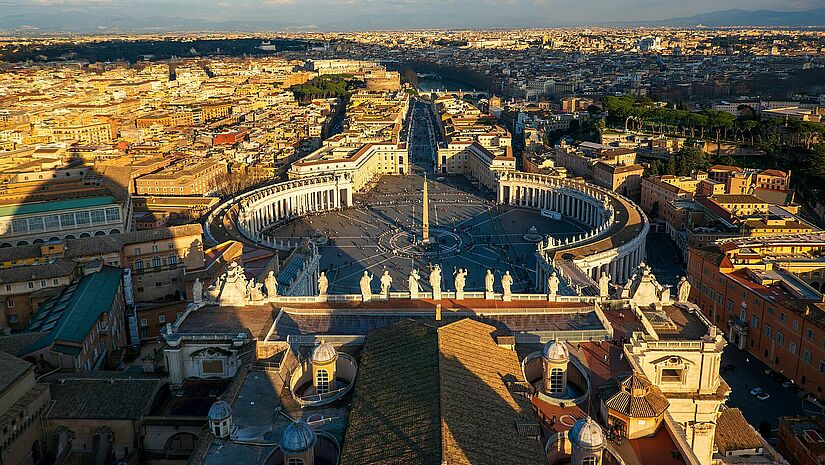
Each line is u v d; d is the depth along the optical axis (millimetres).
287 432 88125
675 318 130250
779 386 171250
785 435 139625
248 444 96688
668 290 137500
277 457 94375
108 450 117188
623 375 107125
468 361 103125
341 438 96438
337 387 113125
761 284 191875
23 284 179125
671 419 99750
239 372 114500
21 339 149375
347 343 121250
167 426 117000
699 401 113562
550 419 100000
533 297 144000
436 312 126500
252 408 105125
